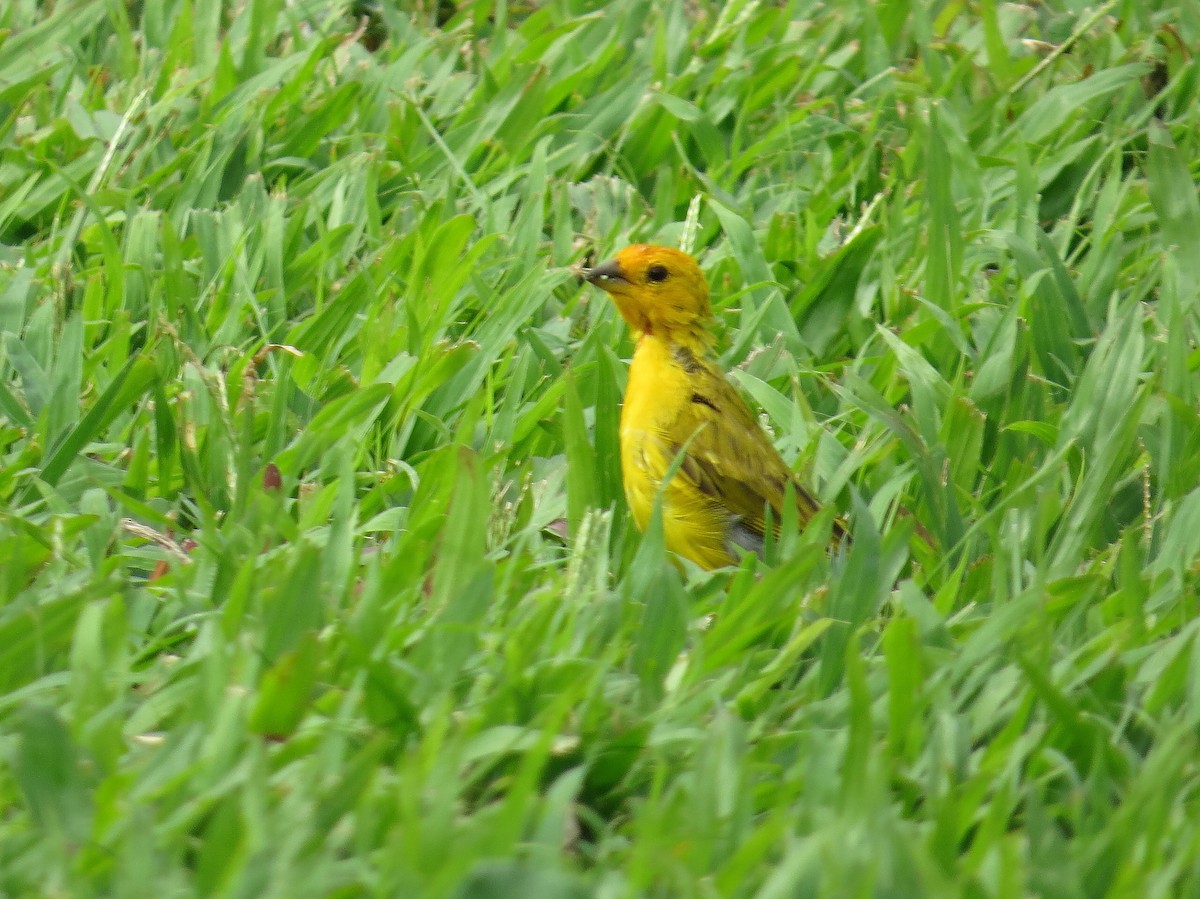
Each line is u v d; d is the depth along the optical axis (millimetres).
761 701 7895
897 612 8562
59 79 14758
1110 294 12734
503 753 6906
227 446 9805
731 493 9984
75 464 9773
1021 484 10125
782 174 14477
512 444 10617
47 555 8617
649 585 8523
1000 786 6973
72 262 12461
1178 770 6949
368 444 10625
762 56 15492
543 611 7680
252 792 6172
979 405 11133
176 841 6285
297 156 14000
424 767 6645
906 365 11180
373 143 14180
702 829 6449
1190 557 9125
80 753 6637
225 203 13383
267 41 15094
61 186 13000
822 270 12531
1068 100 14766
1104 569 9227
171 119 14109
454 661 7426
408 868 5973
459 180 13797
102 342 11555
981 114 15156
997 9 16766
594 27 15969
